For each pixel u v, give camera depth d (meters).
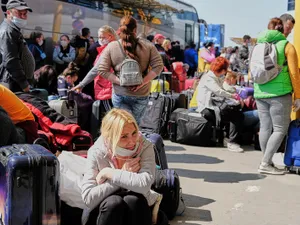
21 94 4.98
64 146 4.69
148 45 4.73
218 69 7.07
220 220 3.98
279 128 5.40
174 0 17.09
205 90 7.19
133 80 4.52
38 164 2.84
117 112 3.16
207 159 6.34
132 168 3.17
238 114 6.89
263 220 4.02
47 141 4.48
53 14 10.88
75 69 7.12
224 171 5.67
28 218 2.83
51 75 7.51
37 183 2.84
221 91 7.03
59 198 2.98
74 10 11.58
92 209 3.12
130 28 4.67
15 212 2.80
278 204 4.45
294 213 4.21
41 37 10.12
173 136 7.50
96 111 6.55
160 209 3.88
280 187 5.02
